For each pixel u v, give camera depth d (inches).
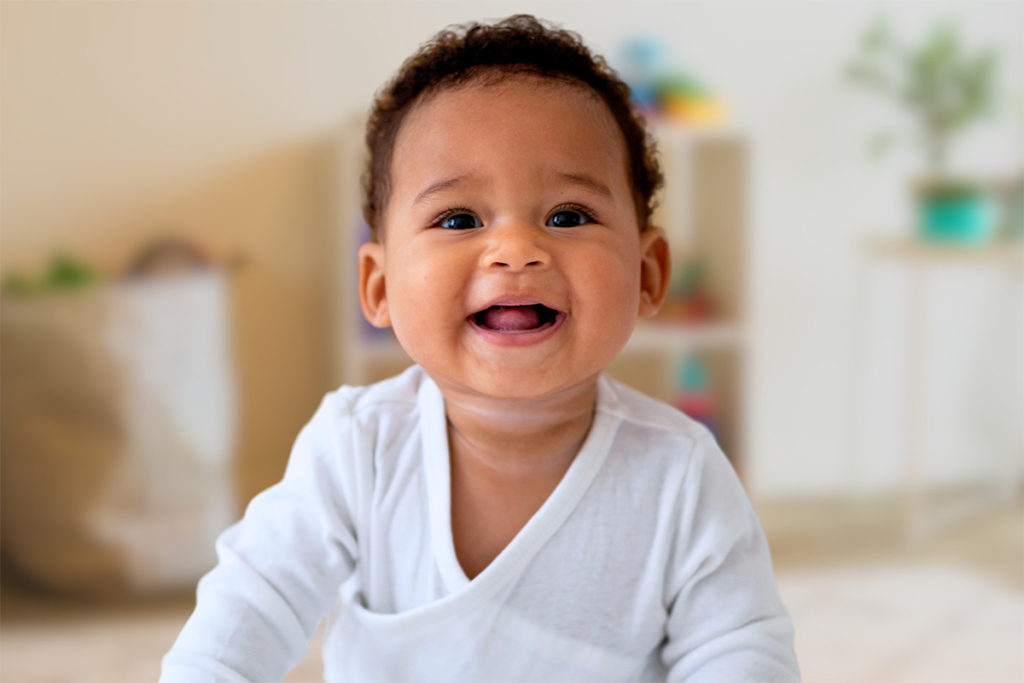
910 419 76.0
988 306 90.6
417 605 26.6
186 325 62.1
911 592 64.9
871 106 86.6
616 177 25.2
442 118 24.7
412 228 24.5
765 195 84.8
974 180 79.0
